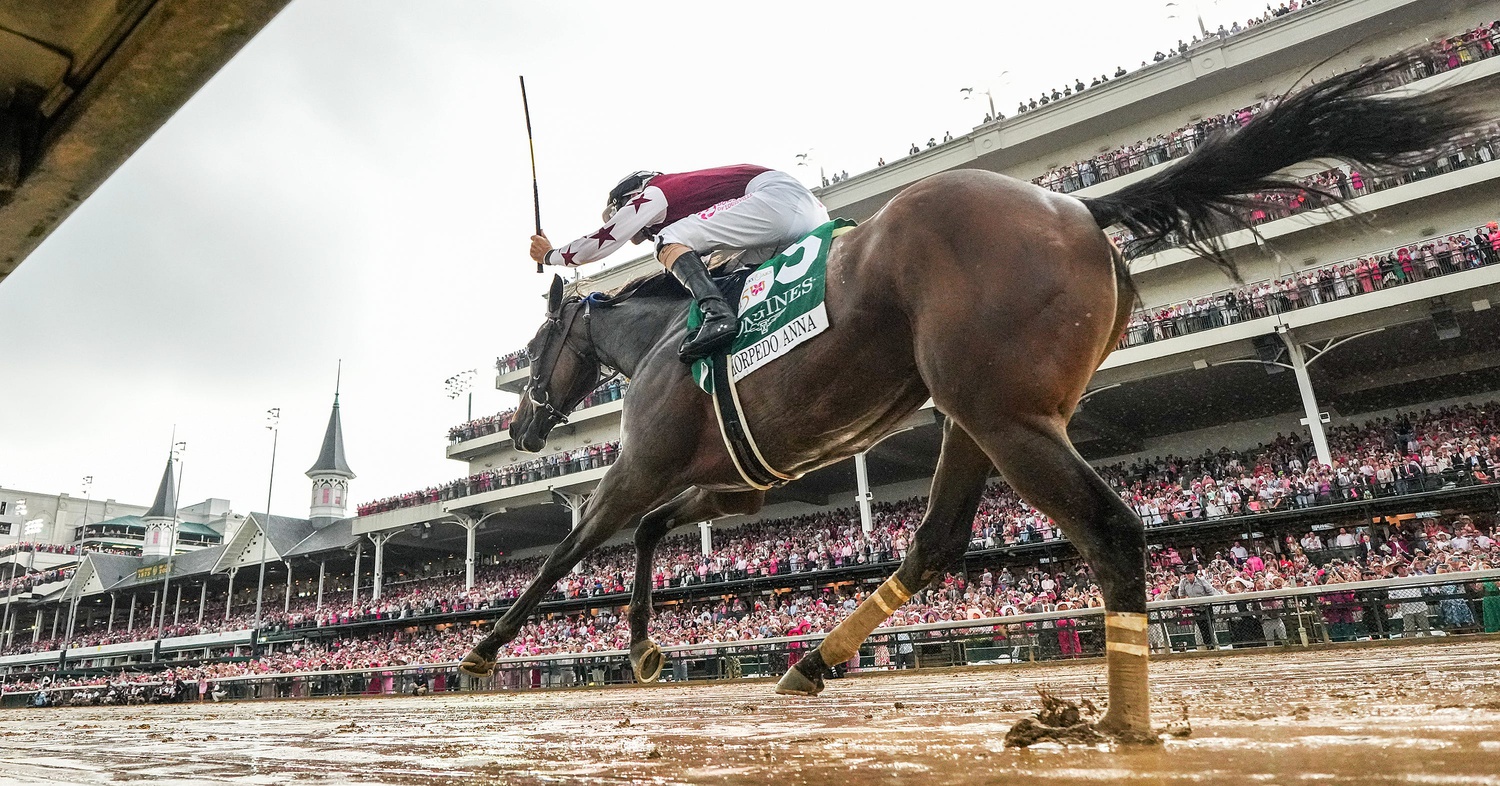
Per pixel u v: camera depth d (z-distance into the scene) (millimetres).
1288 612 14531
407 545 41125
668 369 3875
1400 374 23875
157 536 72562
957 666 16094
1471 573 13359
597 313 4852
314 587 49781
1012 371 2549
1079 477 2412
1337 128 2625
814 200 4090
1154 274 24922
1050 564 22453
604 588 29406
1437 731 1996
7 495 95188
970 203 2807
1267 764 1698
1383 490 18594
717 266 4078
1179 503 21000
